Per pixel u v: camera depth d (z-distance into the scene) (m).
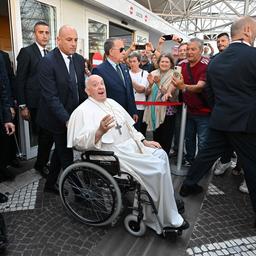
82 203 2.22
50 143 2.92
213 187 2.85
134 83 3.20
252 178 2.10
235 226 2.17
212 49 4.47
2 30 4.39
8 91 2.55
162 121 3.04
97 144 1.90
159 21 6.74
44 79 2.11
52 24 3.46
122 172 1.92
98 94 2.14
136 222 1.95
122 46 2.41
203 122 2.91
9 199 2.48
